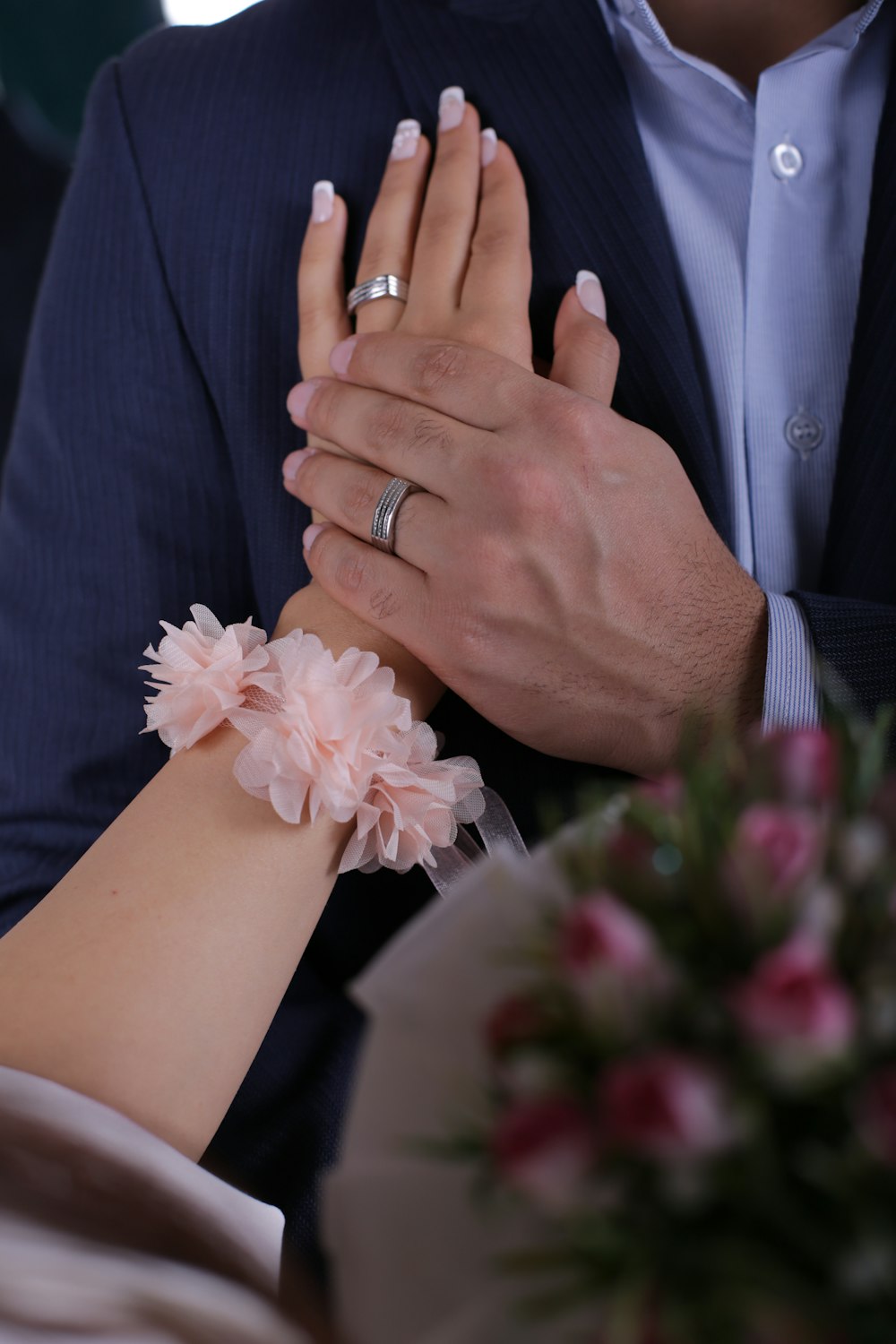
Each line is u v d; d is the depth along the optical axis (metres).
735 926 0.44
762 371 0.80
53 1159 0.58
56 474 0.82
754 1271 0.39
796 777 0.49
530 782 0.77
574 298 0.77
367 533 0.73
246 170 0.81
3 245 1.48
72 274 0.83
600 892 0.46
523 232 0.77
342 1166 0.51
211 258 0.81
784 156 0.78
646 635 0.72
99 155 0.83
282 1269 0.60
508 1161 0.40
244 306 0.81
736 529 0.81
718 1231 0.40
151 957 0.66
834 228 0.79
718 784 0.50
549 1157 0.39
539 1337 0.44
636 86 0.79
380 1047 0.52
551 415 0.72
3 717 0.82
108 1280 0.48
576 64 0.79
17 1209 0.52
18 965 0.66
